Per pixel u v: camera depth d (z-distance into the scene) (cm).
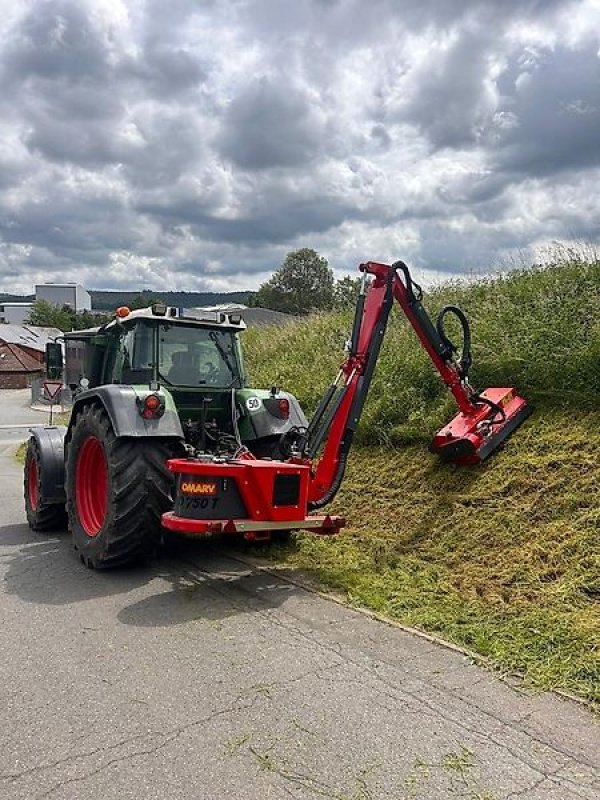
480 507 536
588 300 692
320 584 481
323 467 511
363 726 292
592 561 430
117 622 415
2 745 280
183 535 620
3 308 12281
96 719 300
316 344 1153
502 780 255
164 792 248
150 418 500
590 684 321
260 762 267
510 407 599
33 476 686
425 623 400
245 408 589
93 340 659
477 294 896
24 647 379
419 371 752
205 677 340
